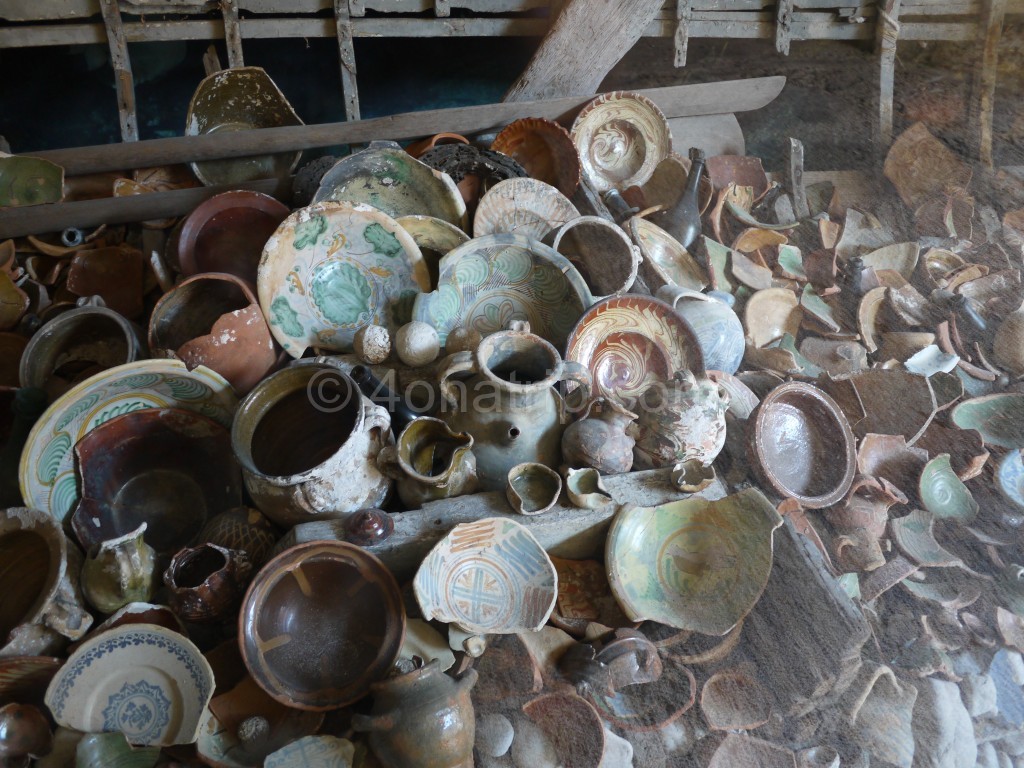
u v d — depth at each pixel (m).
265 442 1.89
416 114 2.78
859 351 2.64
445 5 2.84
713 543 1.82
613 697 1.67
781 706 1.69
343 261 2.23
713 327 2.37
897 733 1.70
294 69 3.19
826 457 2.18
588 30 2.83
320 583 1.64
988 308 2.84
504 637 1.70
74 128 3.01
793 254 2.94
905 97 3.62
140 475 1.99
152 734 1.50
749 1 3.26
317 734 1.54
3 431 2.07
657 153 3.04
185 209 2.50
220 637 1.71
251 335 2.05
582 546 1.87
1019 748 1.78
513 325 1.93
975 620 2.00
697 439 1.95
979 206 3.36
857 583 2.01
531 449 1.92
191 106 2.65
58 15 2.55
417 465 1.84
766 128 3.58
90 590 1.65
